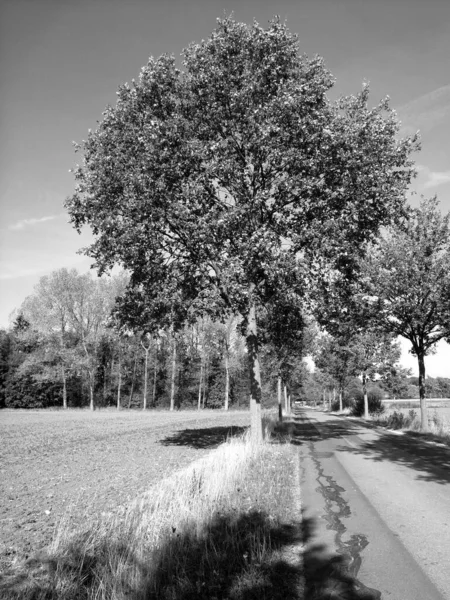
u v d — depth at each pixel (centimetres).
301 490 896
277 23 1562
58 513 768
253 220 1462
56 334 5581
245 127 1502
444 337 2189
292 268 1347
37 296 5522
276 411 5431
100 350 6619
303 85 1419
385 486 934
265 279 1505
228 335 6400
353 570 484
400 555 530
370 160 1377
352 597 421
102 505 809
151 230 1375
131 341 6794
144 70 1530
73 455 1548
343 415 5253
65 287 5575
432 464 1237
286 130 1438
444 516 700
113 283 5769
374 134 1413
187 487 771
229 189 1585
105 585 429
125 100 1574
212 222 1331
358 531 621
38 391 6588
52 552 546
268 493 803
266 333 2075
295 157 1405
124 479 1064
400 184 1516
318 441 1895
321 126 1402
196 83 1558
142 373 7906
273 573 461
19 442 1992
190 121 1573
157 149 1377
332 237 1377
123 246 1401
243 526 599
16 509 803
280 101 1381
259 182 1653
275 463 1173
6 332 7075
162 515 629
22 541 621
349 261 1617
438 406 6300
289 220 1590
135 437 2205
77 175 1575
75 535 602
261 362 3284
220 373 7919
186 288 1569
